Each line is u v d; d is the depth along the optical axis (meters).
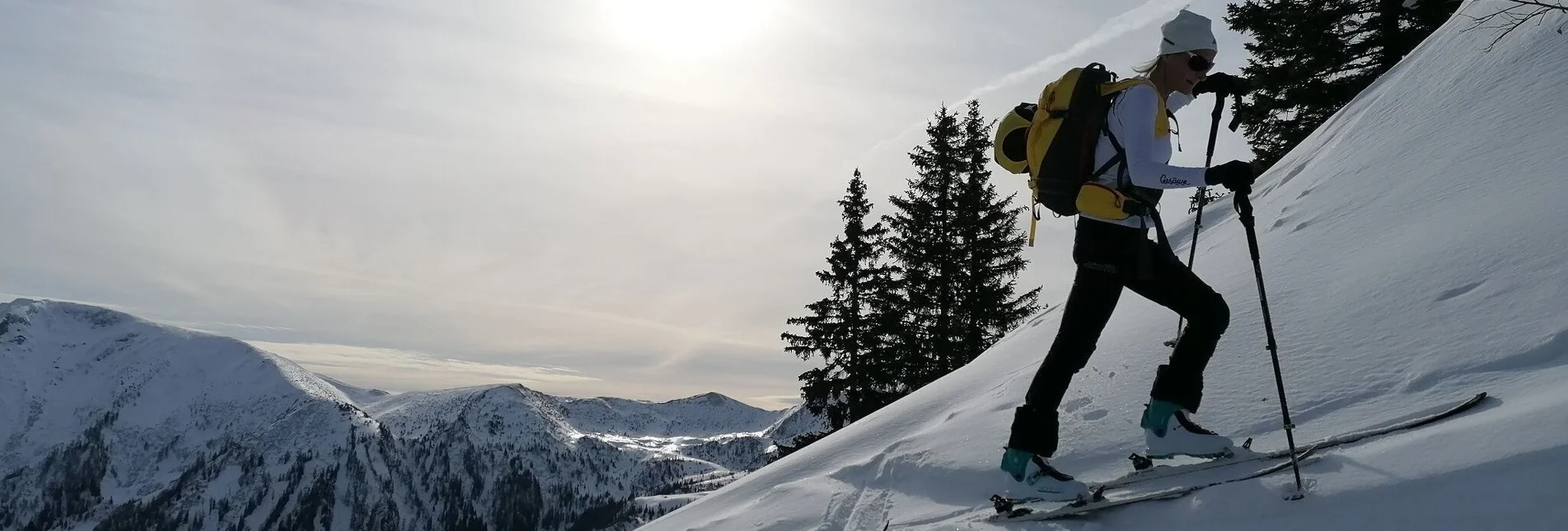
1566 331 3.03
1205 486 2.96
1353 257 5.00
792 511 4.68
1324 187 7.39
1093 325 3.16
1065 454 3.97
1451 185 5.49
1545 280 3.44
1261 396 3.69
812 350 28.72
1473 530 2.20
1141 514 2.98
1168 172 2.93
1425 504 2.37
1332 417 3.27
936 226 28.25
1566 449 2.26
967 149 28.48
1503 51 7.75
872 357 27.98
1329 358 3.74
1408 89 9.09
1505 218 4.32
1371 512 2.45
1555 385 2.71
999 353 7.61
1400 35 18.94
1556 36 7.12
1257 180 12.05
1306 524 2.54
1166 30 3.26
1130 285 3.26
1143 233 3.12
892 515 4.18
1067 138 3.13
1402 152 6.93
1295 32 19.88
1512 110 6.29
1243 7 20.70
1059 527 3.12
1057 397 3.23
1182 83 3.29
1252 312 4.71
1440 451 2.55
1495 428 2.52
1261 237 6.92
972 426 4.84
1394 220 5.37
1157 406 3.29
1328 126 11.48
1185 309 3.26
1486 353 3.19
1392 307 3.93
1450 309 3.65
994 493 3.94
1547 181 4.60
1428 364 3.32
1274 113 20.95
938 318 27.62
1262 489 2.78
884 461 4.89
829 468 5.67
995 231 27.84
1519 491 2.22
